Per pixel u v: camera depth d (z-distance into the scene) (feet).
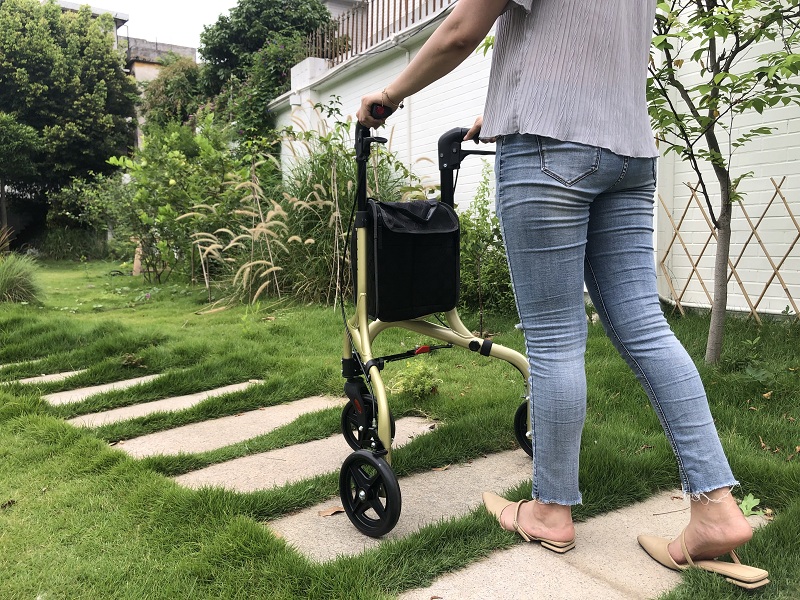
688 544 4.70
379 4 28.12
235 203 22.50
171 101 57.62
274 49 38.78
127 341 13.57
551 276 4.70
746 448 7.00
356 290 6.28
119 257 45.60
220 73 49.21
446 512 5.99
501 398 9.14
